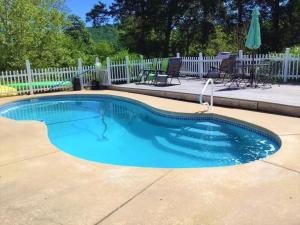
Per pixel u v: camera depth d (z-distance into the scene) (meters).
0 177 4.02
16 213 3.12
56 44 22.34
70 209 3.15
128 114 9.42
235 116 6.92
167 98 10.29
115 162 5.52
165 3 26.17
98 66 13.98
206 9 25.80
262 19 26.45
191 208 3.07
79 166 4.29
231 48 23.73
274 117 6.72
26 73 12.98
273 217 2.86
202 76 14.21
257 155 5.45
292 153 4.49
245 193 3.33
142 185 3.62
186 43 30.12
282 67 11.60
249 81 11.40
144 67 14.62
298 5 23.81
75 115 9.49
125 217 2.96
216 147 5.95
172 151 5.94
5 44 19.34
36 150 5.05
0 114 9.91
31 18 19.88
